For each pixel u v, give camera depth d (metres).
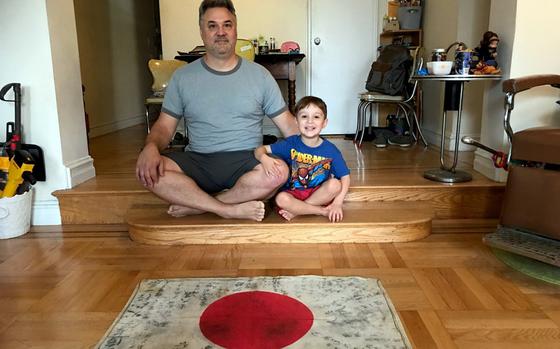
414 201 2.38
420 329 1.35
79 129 2.57
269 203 2.31
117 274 1.76
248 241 2.06
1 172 2.19
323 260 1.86
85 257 1.95
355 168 2.82
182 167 2.07
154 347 1.26
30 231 2.30
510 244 1.75
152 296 1.55
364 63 4.48
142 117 6.36
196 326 1.36
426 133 4.11
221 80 2.09
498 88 2.42
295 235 2.05
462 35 3.25
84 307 1.51
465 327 1.36
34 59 2.27
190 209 2.13
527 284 1.64
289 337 1.29
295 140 2.13
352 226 2.03
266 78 2.16
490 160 2.50
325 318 1.40
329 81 4.52
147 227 2.06
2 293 1.62
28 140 2.35
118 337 1.31
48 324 1.41
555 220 1.68
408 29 4.14
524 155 1.77
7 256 1.97
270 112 2.21
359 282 1.63
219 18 1.95
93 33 4.87
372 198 2.38
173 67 3.76
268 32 4.45
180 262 1.87
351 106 4.56
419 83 3.99
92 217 2.40
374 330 1.33
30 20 2.24
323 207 2.11
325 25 4.41
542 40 2.26
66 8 2.42
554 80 1.98
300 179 2.12
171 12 4.46
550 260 1.61
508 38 2.32
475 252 1.93
